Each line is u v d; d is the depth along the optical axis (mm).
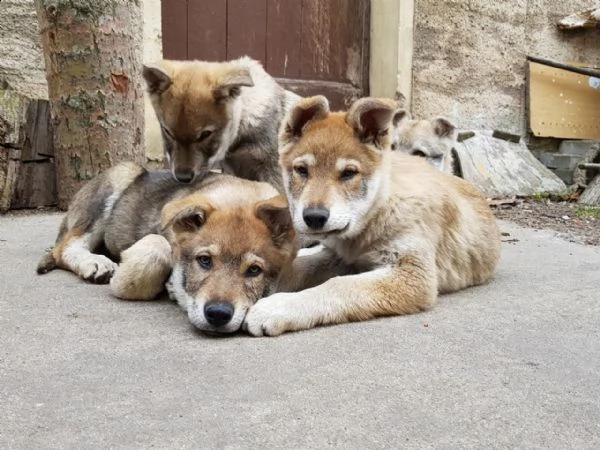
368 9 2277
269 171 1287
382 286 835
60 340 728
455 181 1054
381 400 582
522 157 2334
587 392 604
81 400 577
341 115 922
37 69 1812
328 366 657
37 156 1691
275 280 830
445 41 2311
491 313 847
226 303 751
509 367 658
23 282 990
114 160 1534
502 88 2475
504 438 521
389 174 905
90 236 1104
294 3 2121
